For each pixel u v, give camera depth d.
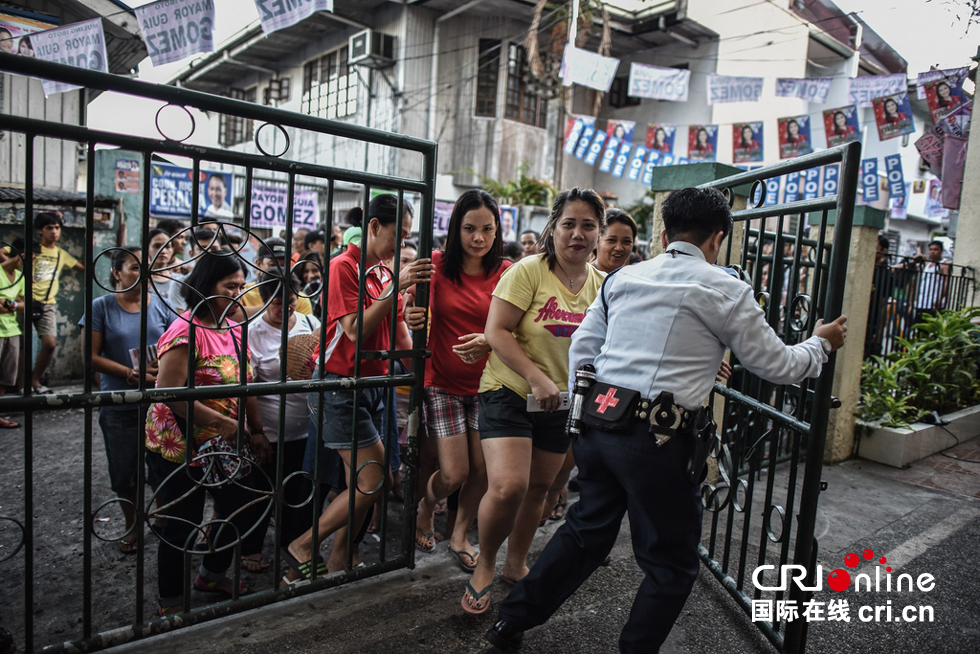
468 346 2.37
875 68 14.11
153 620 1.89
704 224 1.87
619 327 1.88
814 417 1.91
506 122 13.98
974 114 6.24
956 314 5.46
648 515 1.77
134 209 6.81
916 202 16.77
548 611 1.97
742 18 13.47
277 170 1.88
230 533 2.44
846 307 4.19
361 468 2.27
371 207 2.44
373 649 2.03
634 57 15.45
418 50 13.06
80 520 3.10
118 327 2.92
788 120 7.03
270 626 2.11
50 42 3.12
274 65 15.67
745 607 2.26
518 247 5.30
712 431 1.81
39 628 2.24
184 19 2.61
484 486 2.62
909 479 4.02
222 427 2.29
